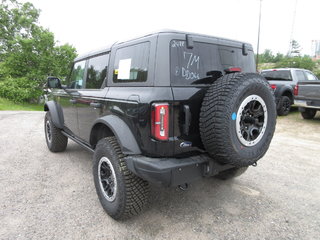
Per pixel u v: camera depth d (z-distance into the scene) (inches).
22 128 283.6
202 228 96.1
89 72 136.3
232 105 79.8
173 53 86.3
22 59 888.9
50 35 912.9
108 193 102.8
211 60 97.7
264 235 92.4
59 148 185.3
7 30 1064.2
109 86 111.5
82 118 135.6
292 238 90.8
